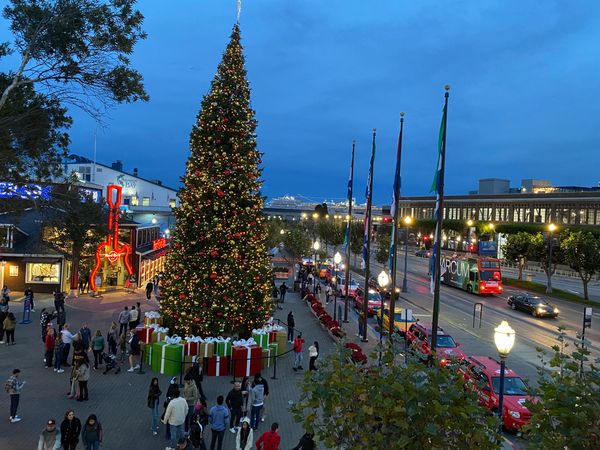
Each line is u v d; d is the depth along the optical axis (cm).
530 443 592
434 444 616
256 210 2409
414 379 635
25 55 1385
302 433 1495
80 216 1866
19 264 3812
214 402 1744
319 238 9250
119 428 1473
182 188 2373
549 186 14150
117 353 2312
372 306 3666
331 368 754
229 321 2253
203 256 2264
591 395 580
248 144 2372
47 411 1582
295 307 3897
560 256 5162
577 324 3550
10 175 1570
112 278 4306
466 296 4891
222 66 2408
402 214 14812
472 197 11550
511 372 1758
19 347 2325
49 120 1574
